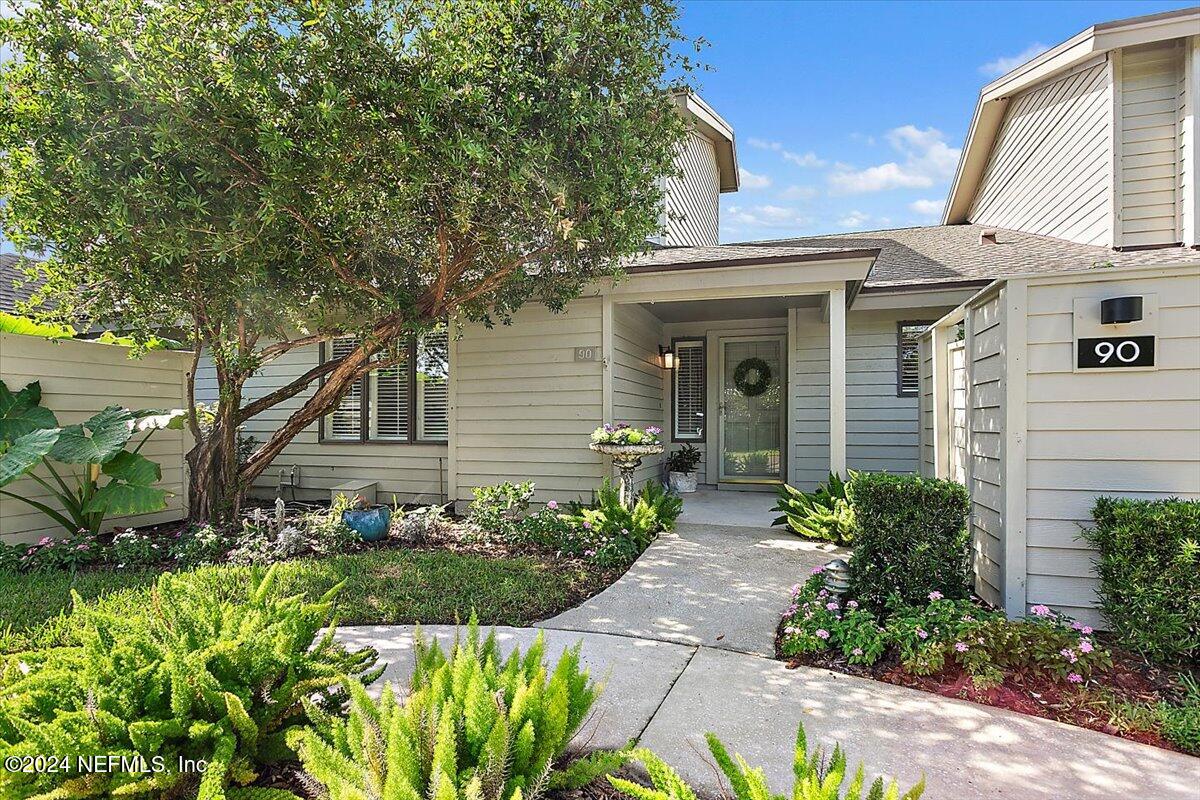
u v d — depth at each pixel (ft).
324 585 14.30
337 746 5.59
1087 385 11.09
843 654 10.34
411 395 26.20
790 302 26.16
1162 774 7.09
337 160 13.67
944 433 16.90
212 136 13.20
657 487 23.04
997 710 8.64
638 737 7.82
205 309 17.29
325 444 27.76
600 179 14.83
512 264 17.79
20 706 5.83
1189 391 10.55
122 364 21.45
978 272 24.34
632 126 15.53
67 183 14.10
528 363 23.29
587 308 22.56
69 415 19.77
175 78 12.79
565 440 22.82
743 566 16.06
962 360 15.07
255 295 16.08
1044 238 28.89
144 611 8.52
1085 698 8.67
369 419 27.20
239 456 26.55
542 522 18.45
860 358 27.14
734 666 10.19
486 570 15.61
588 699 6.47
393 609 12.92
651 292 21.62
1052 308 11.30
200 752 6.00
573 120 14.29
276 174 13.28
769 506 24.82
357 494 24.62
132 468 18.81
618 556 16.40
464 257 17.95
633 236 16.51
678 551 17.48
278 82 13.06
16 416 17.90
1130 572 9.78
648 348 28.50
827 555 17.01
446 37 13.66
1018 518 11.44
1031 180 30.35
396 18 13.87
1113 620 10.12
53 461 19.25
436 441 25.71
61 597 13.42
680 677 9.73
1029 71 28.73
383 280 18.81
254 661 6.68
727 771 5.21
